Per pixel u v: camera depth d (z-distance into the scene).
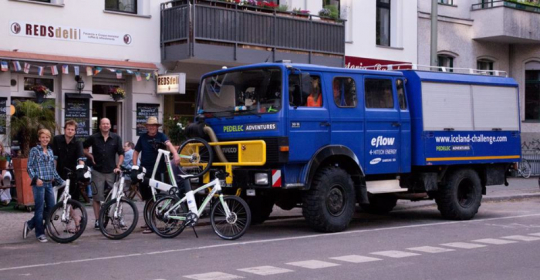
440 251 9.66
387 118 12.33
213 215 10.95
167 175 11.78
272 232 11.82
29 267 8.55
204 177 11.47
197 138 11.62
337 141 11.55
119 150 11.98
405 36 24.36
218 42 17.77
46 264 8.75
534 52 28.08
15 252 9.77
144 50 17.97
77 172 10.82
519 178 25.64
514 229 12.17
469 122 13.66
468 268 8.40
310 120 11.16
